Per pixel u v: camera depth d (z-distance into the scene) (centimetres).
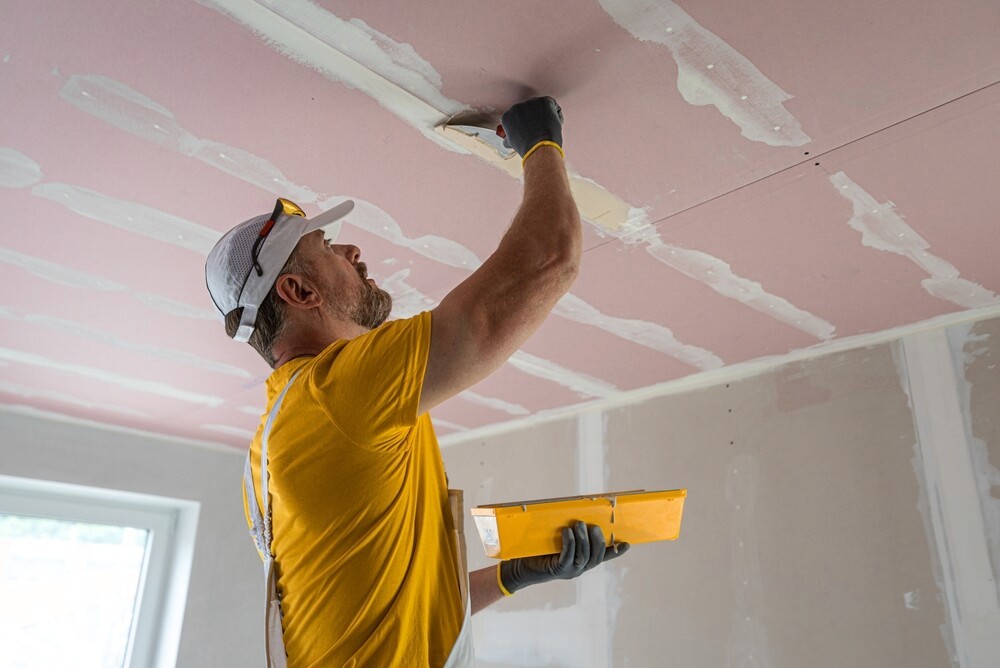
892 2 130
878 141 165
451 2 132
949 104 153
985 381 240
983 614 221
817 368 278
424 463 109
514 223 115
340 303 129
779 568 265
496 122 159
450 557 107
